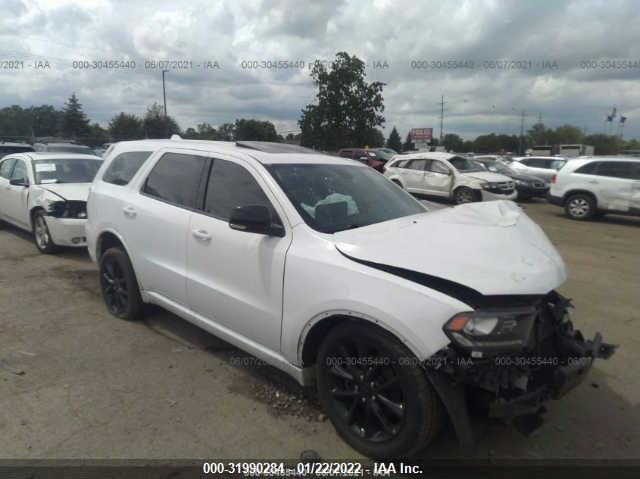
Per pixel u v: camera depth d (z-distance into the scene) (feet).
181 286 12.43
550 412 10.80
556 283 8.64
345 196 11.41
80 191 23.99
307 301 9.29
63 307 16.48
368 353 8.79
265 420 10.17
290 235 9.92
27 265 21.85
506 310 7.86
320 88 131.85
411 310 7.94
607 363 13.19
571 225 39.24
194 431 9.71
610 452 9.47
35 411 10.21
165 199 13.21
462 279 7.93
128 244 14.21
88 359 12.69
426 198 50.85
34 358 12.66
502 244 9.11
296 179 11.08
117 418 10.07
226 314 11.23
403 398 8.34
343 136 131.13
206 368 12.35
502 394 8.21
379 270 8.55
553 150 163.12
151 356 12.95
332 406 9.49
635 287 20.40
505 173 58.54
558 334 9.69
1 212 28.58
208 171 12.24
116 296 15.57
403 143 280.72
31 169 25.64
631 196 39.14
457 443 9.58
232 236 10.88
